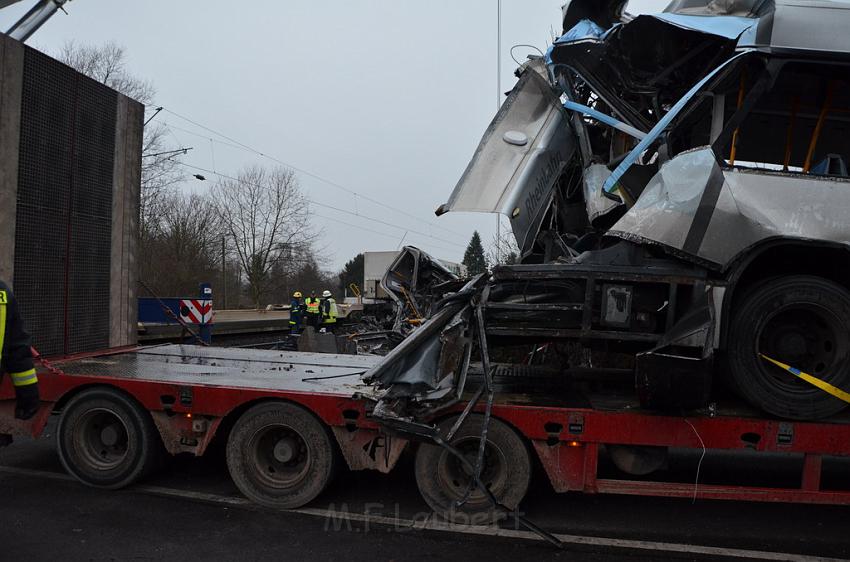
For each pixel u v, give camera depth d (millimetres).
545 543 3877
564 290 4070
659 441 3893
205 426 4543
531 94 5109
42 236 5594
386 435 4148
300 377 5043
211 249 37594
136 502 4457
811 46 3906
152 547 3680
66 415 4777
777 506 4637
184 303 11617
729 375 3926
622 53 4715
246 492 4418
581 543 3875
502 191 4887
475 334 4176
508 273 4039
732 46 4258
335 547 3744
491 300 4117
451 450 3811
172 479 4984
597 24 5289
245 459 4438
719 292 3826
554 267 3992
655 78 4801
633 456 3990
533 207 4902
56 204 5762
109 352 6254
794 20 3934
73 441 4762
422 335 3992
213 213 38875
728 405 4215
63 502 4430
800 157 5699
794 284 3814
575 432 3973
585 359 6770
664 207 3926
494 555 3688
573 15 5320
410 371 3922
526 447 4109
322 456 4320
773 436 3814
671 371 3611
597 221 4691
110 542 3740
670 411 3887
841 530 4168
